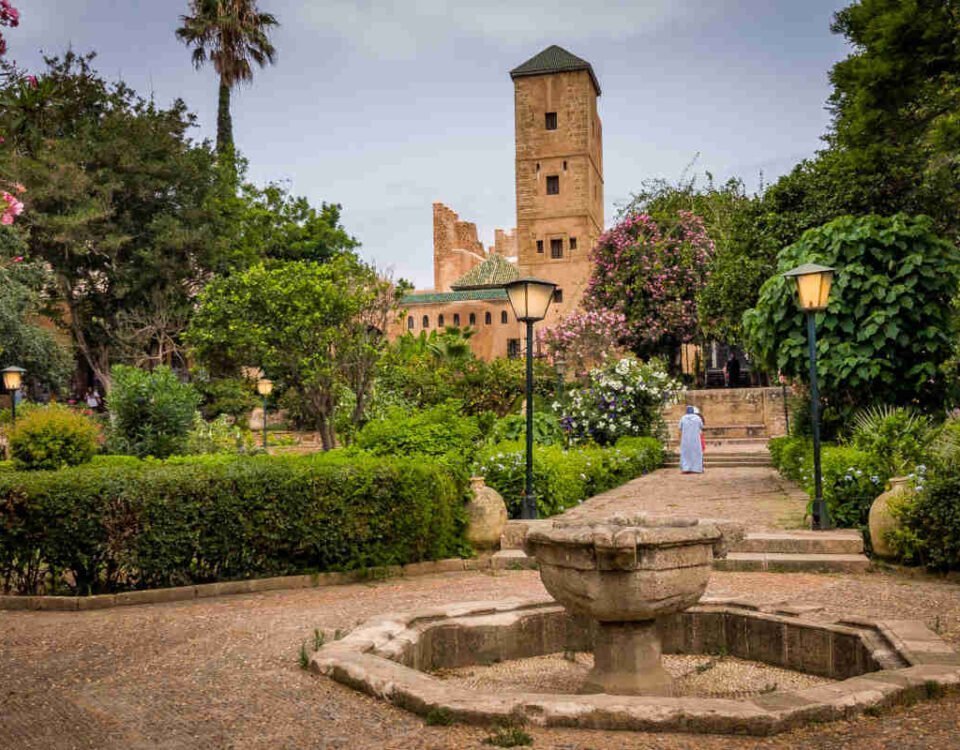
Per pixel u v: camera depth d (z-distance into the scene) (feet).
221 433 75.41
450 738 12.15
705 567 15.44
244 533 26.12
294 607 22.58
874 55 47.80
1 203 19.67
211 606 23.30
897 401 42.55
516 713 12.66
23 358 96.89
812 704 12.54
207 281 114.42
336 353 70.69
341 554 27.20
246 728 12.71
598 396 71.05
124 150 109.91
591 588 14.99
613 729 12.48
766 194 64.64
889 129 50.34
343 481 27.20
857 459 31.96
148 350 119.65
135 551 24.98
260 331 69.41
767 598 20.24
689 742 11.86
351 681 14.66
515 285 35.06
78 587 25.17
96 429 54.49
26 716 13.47
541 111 186.70
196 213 115.65
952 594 22.85
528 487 34.83
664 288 123.95
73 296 115.24
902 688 13.26
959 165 53.11
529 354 35.06
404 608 22.08
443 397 79.87
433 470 29.09
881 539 27.40
